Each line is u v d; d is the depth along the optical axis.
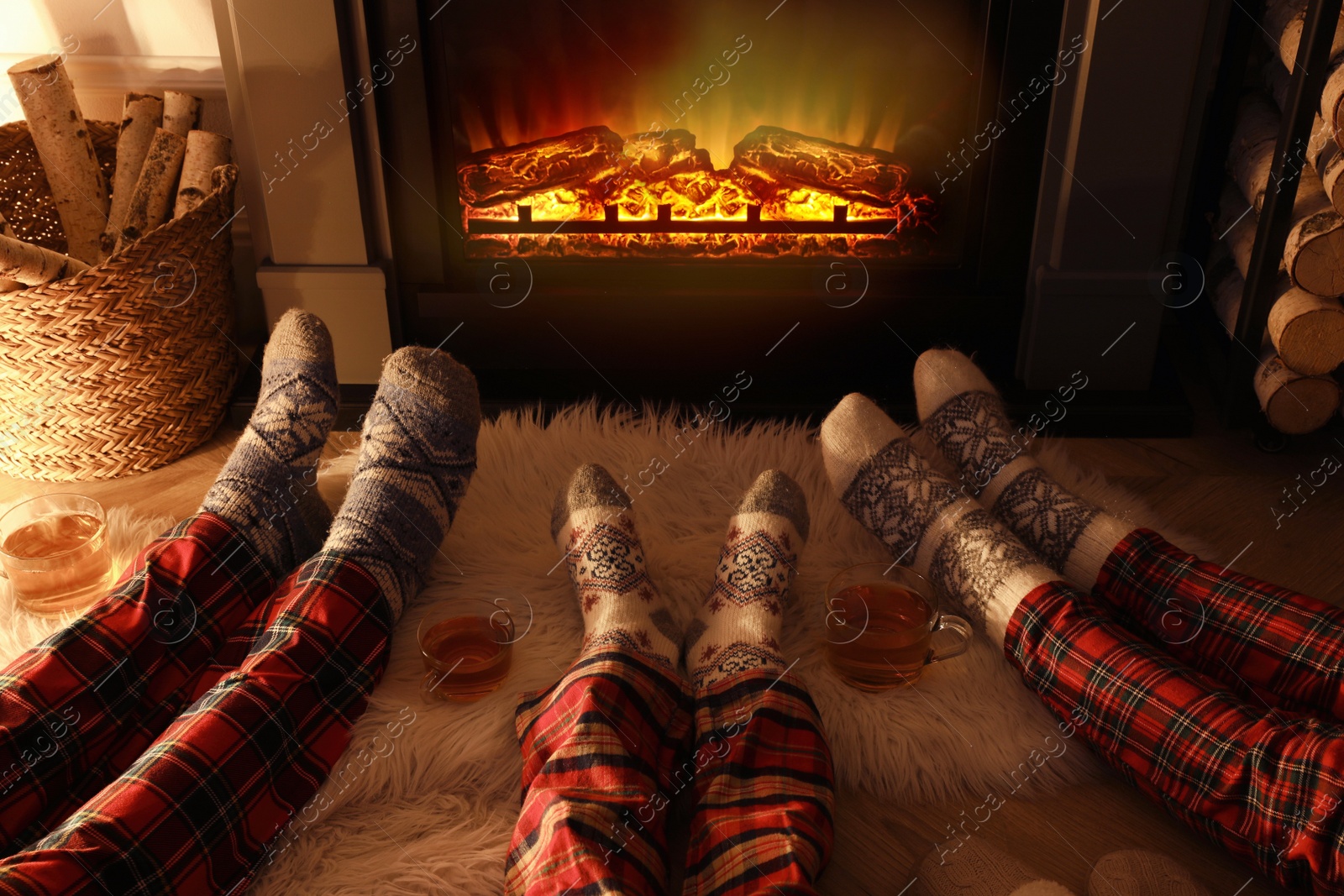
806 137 1.34
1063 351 1.41
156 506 1.31
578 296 1.42
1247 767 0.74
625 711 0.85
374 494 1.02
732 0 1.26
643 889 0.73
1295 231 1.22
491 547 1.17
